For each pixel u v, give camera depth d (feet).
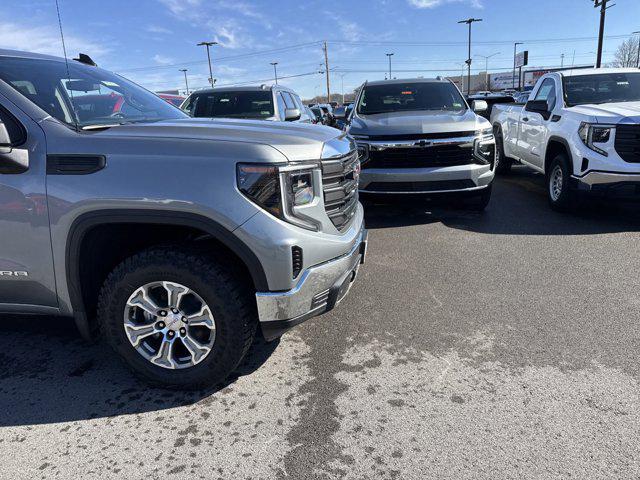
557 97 22.58
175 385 8.70
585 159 18.86
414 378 9.16
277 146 7.97
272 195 7.72
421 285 13.64
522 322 11.26
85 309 8.64
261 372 9.51
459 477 6.73
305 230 8.13
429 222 20.62
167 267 8.02
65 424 8.10
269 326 8.17
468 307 12.13
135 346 8.62
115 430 7.93
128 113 10.78
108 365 9.90
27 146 8.07
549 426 7.72
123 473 6.98
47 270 8.34
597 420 7.84
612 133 18.04
